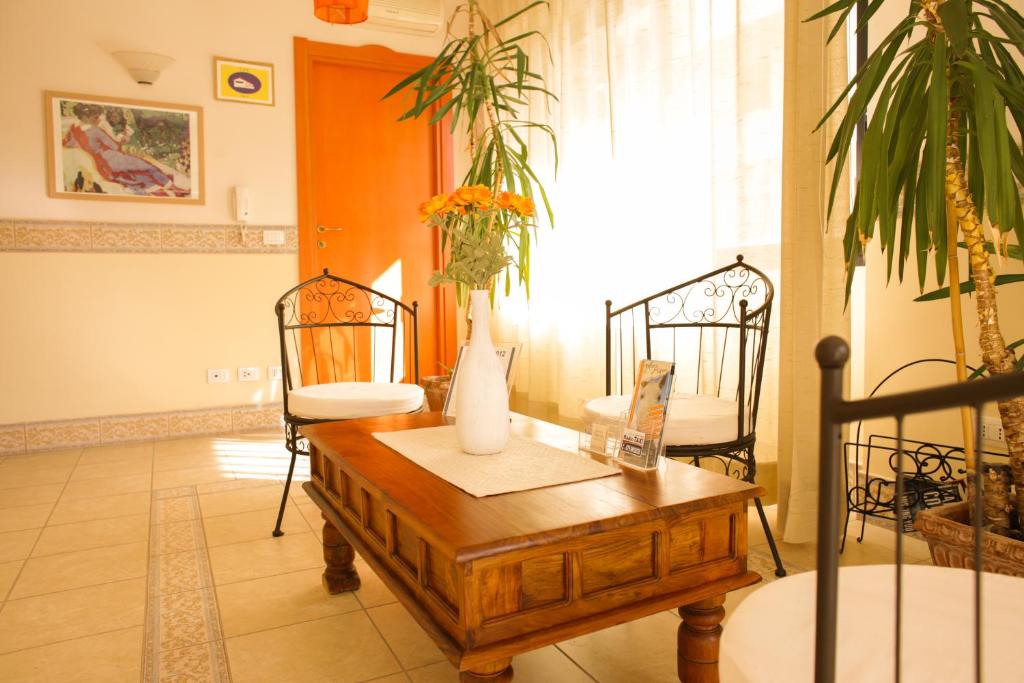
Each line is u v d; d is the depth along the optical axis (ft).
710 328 10.14
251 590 7.23
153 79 13.67
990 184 5.02
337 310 15.81
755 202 9.32
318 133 15.53
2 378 13.08
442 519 4.19
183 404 14.38
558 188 13.66
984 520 5.77
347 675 5.64
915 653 2.91
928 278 8.49
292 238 15.12
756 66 9.21
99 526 9.13
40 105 13.11
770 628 3.17
